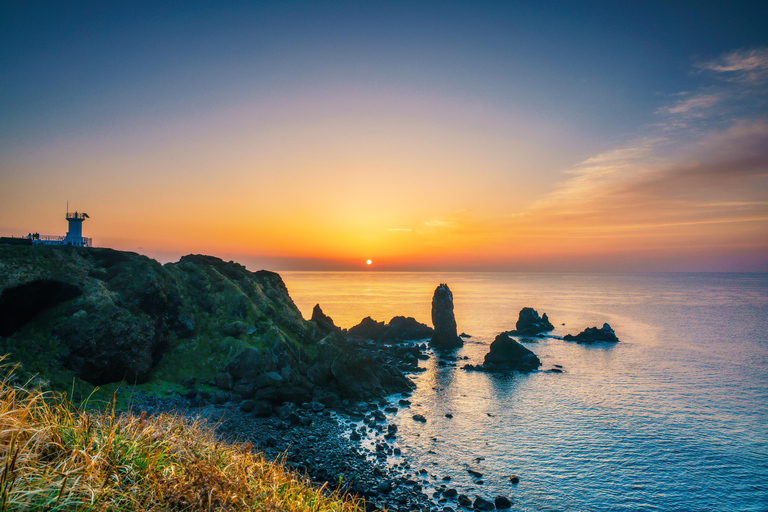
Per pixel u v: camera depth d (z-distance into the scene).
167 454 8.80
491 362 82.00
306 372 60.12
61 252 51.25
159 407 42.41
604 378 72.25
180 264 69.31
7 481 5.74
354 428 45.81
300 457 36.91
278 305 75.88
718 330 131.25
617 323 149.00
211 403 46.66
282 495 9.52
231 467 9.68
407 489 33.44
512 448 42.78
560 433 47.16
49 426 7.37
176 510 7.21
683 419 52.31
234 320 61.62
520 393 63.00
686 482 36.88
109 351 44.06
